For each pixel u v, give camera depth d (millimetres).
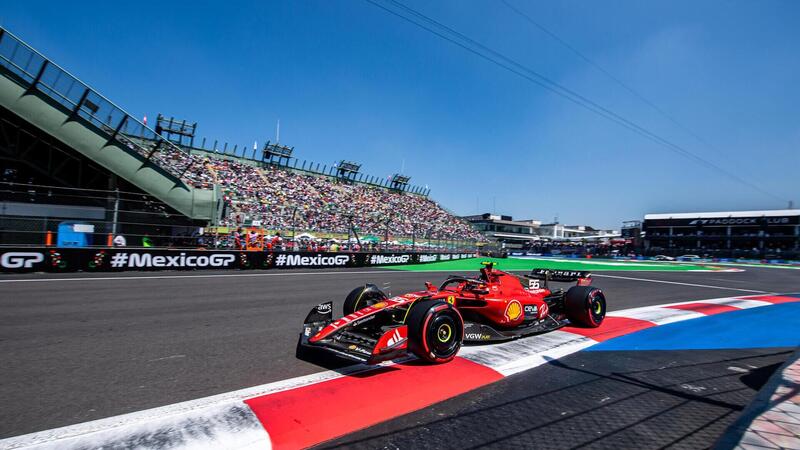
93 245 14930
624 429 3123
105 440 2729
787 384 3826
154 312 7207
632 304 10016
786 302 11266
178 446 2670
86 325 6082
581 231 101500
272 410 3270
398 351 4324
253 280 12977
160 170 18250
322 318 5004
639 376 4430
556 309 7203
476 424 3143
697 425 3219
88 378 3924
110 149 17234
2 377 3893
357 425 3061
